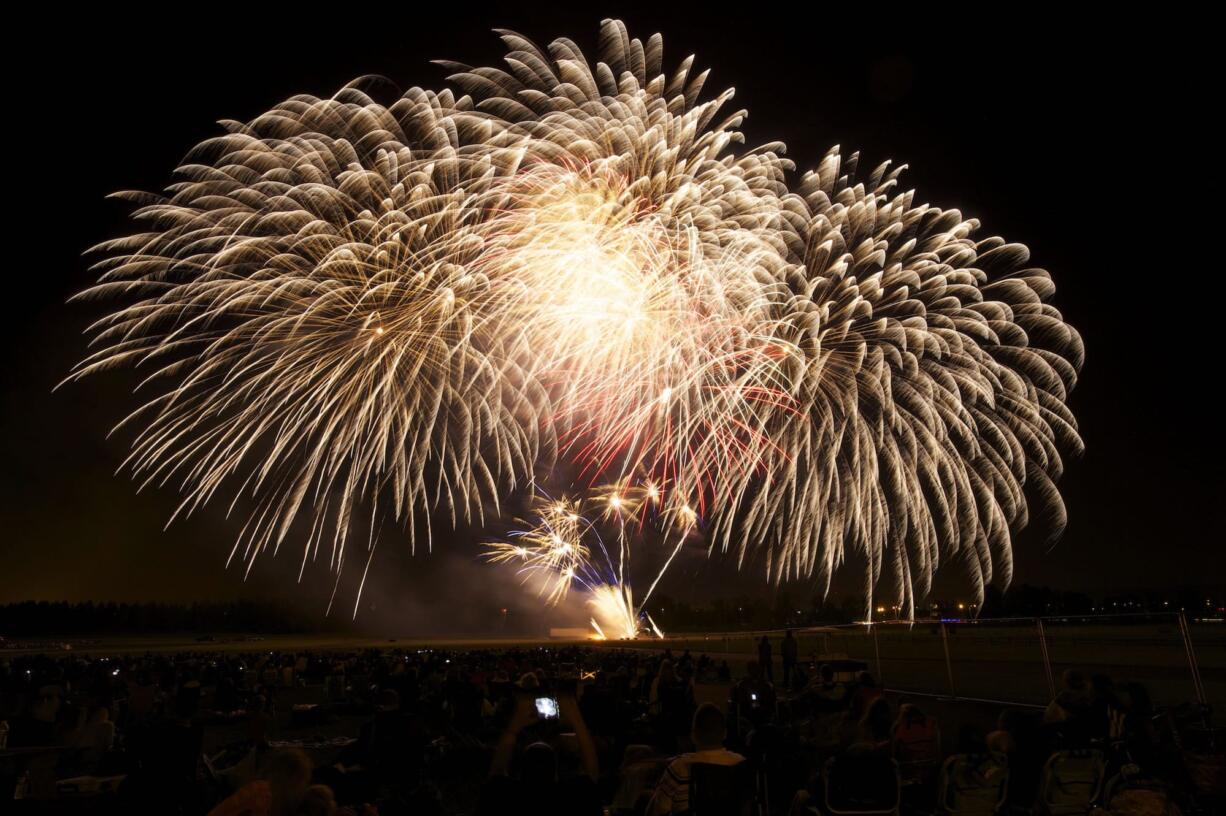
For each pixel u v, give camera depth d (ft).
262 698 56.65
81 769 30.86
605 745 31.83
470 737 39.70
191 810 20.74
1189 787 23.68
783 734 31.60
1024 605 213.66
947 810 21.70
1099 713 28.78
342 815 19.07
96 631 466.70
